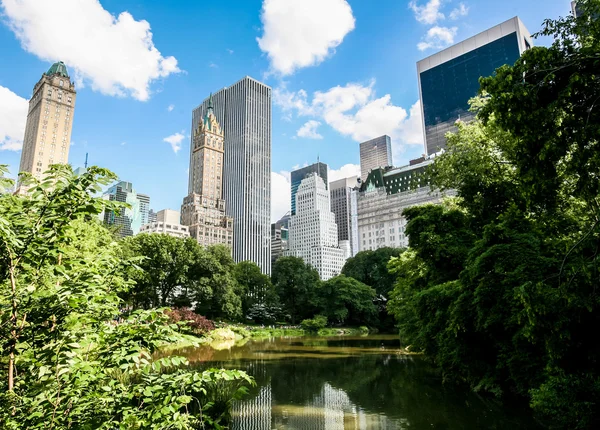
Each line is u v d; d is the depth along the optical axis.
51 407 3.82
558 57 9.08
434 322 19.39
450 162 24.12
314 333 67.62
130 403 4.45
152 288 54.12
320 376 22.55
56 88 144.00
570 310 10.67
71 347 3.87
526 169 10.04
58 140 142.62
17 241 3.52
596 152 8.73
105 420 4.06
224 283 62.22
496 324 14.98
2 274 3.99
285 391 18.55
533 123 9.19
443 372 20.20
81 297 3.85
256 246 181.38
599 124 8.45
